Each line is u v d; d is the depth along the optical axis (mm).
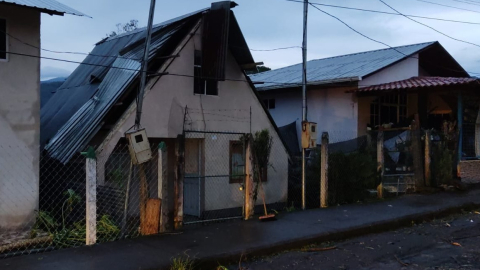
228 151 11500
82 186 9258
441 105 15852
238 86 11703
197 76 10578
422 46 16047
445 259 6387
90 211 6504
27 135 7941
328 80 14258
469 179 13719
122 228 7469
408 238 7641
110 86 10734
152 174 9484
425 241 7434
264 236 7059
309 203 11414
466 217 9516
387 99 15414
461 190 12227
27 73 7953
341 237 7516
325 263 6176
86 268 5371
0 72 7637
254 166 10055
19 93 7855
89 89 12344
